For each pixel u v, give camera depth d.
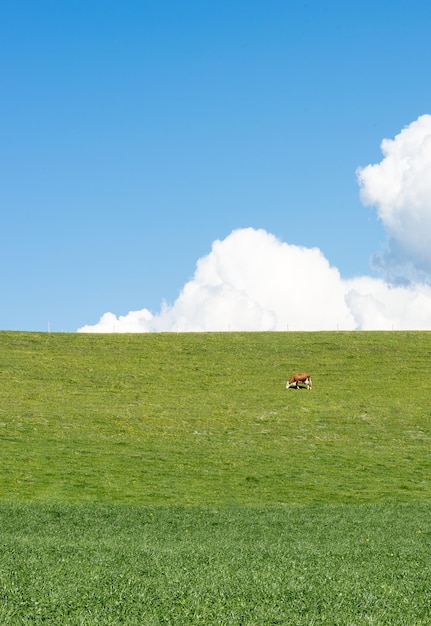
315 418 65.00
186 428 60.41
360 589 20.58
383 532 32.50
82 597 19.09
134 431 58.72
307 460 51.97
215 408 68.00
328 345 94.81
